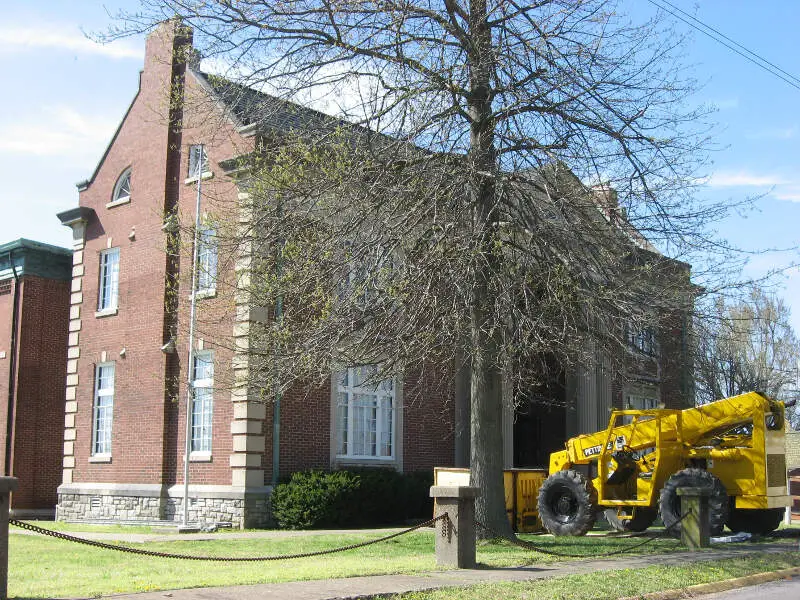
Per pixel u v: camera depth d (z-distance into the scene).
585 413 28.03
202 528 21.14
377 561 13.55
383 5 15.09
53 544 17.11
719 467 17.66
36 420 30.36
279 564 13.27
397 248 15.30
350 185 15.44
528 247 15.73
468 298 14.35
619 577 11.80
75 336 27.78
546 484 18.70
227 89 16.84
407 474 24.52
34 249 30.77
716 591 11.76
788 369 45.34
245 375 19.67
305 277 15.66
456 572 12.09
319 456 23.11
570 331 15.59
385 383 24.69
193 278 20.94
